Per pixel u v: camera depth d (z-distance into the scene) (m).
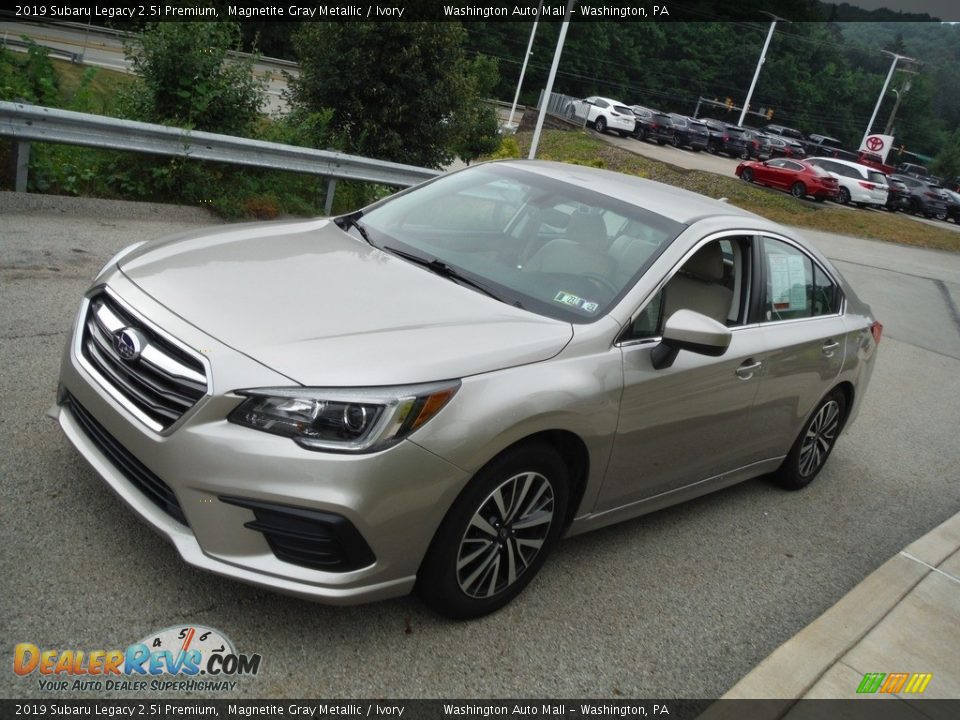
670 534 4.46
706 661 3.45
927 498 5.96
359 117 15.10
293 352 2.82
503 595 3.32
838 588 4.33
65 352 3.30
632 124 48.06
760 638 3.70
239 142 9.29
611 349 3.44
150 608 2.94
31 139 7.80
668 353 3.54
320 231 4.07
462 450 2.86
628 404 3.46
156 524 2.83
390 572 2.87
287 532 2.72
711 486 4.50
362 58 14.75
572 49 98.94
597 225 4.00
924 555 4.66
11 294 5.70
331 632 3.03
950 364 10.79
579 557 3.98
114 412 2.94
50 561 3.05
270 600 3.12
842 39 135.50
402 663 2.97
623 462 3.60
